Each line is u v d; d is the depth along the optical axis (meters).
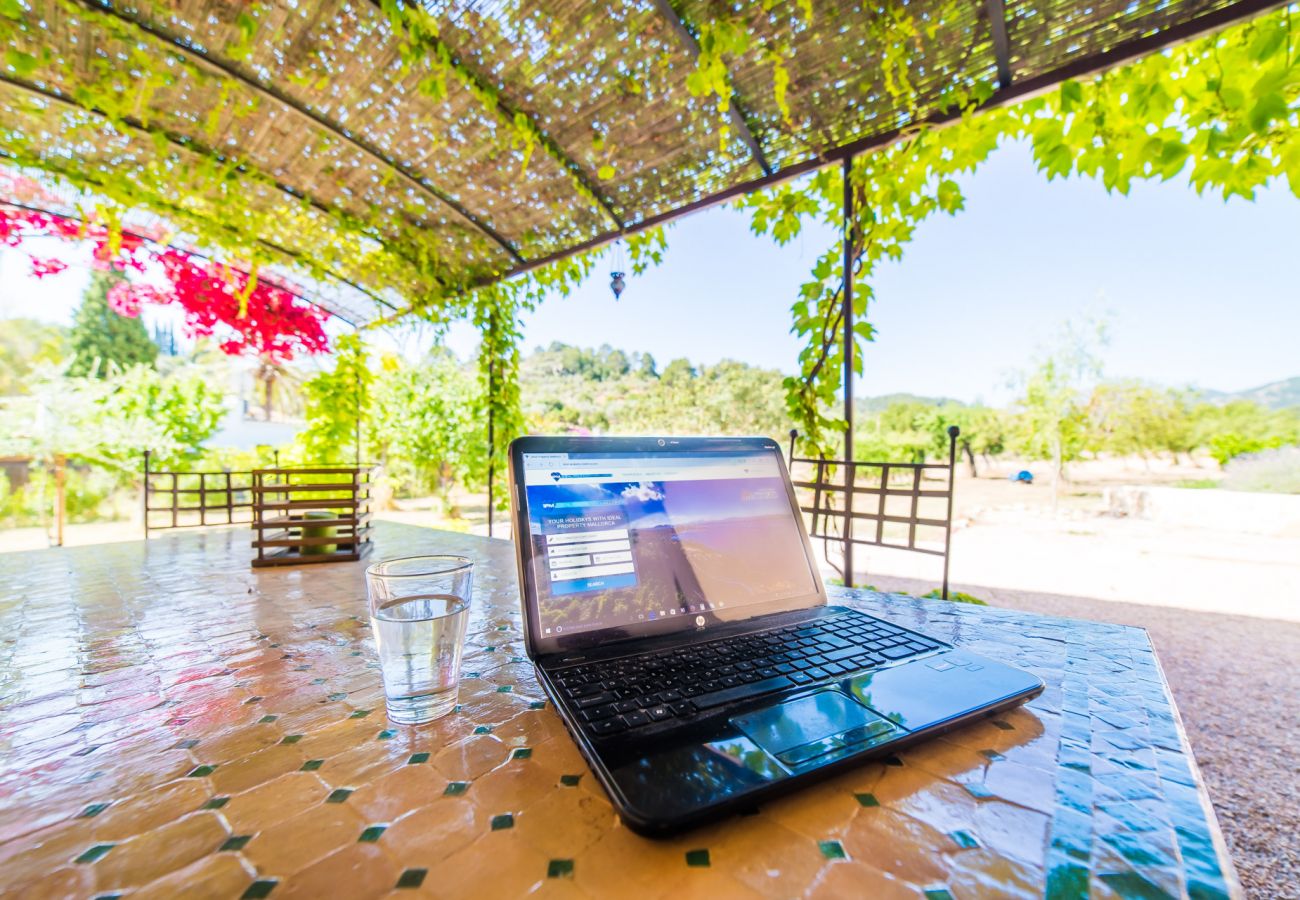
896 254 2.25
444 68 2.17
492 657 0.99
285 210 3.46
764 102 2.16
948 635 1.07
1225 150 1.62
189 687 0.88
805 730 0.59
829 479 2.26
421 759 0.63
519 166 2.84
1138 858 0.43
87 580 1.94
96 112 2.66
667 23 1.93
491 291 4.13
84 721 0.75
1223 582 5.74
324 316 4.85
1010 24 1.69
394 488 10.63
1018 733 0.66
